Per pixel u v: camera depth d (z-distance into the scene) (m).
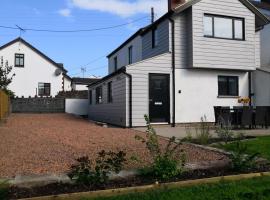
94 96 27.14
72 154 9.30
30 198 5.39
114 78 20.20
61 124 19.17
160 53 19.83
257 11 20.00
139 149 10.12
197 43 18.44
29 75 44.16
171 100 18.45
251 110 16.06
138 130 16.02
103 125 19.03
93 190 5.84
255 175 6.96
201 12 18.59
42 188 5.92
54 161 8.36
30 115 28.73
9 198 5.41
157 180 6.48
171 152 7.08
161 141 11.96
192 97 18.88
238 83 20.03
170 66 18.53
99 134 13.98
